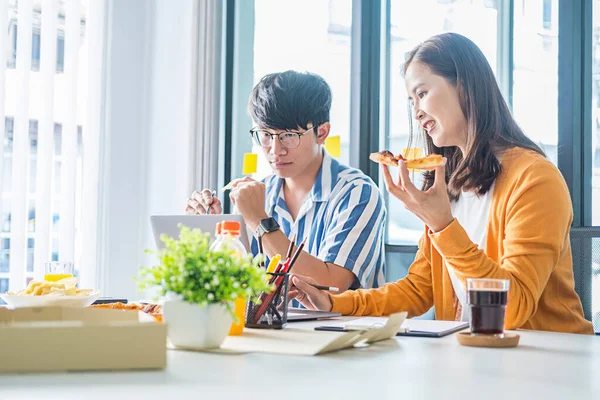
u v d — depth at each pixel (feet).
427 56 6.67
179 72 12.25
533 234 5.52
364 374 3.06
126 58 12.73
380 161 5.52
